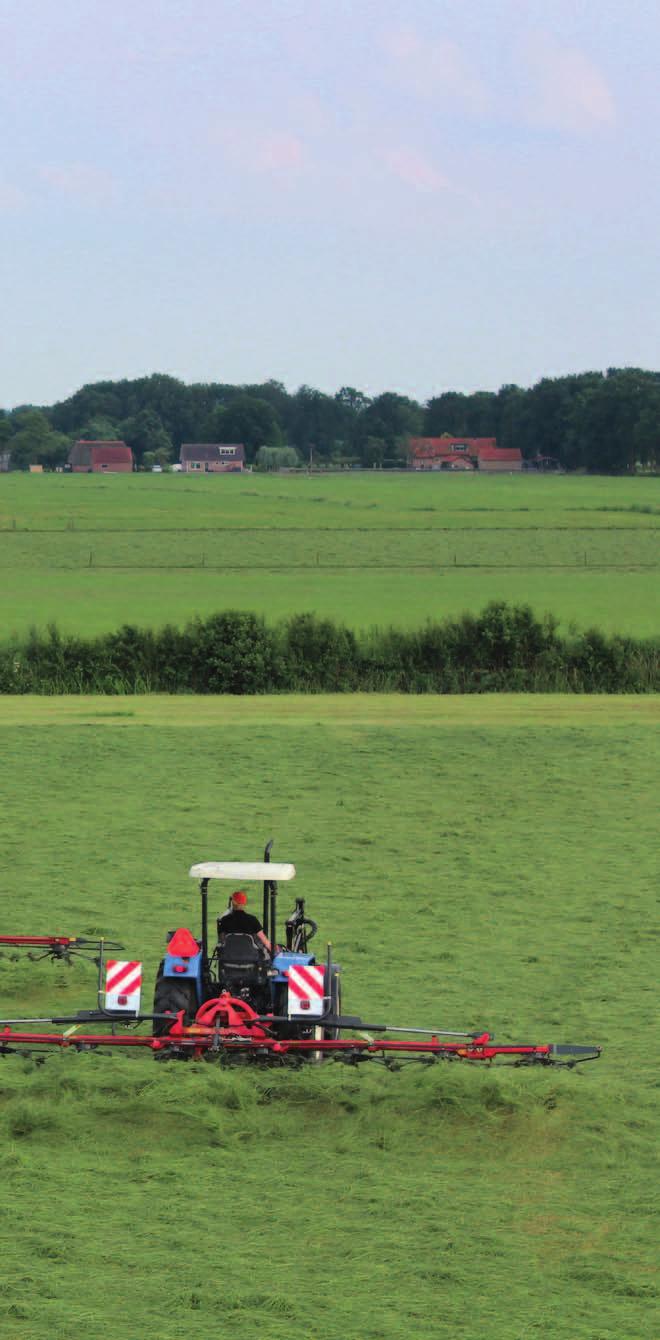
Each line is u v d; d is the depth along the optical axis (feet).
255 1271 47.78
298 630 253.65
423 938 96.53
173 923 99.04
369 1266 48.34
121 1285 46.62
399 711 216.13
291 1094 64.03
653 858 123.13
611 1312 45.29
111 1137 59.77
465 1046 63.52
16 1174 55.88
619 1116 62.90
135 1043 63.67
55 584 452.35
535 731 192.54
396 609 379.55
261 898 107.45
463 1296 46.14
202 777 160.15
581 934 97.96
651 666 252.62
